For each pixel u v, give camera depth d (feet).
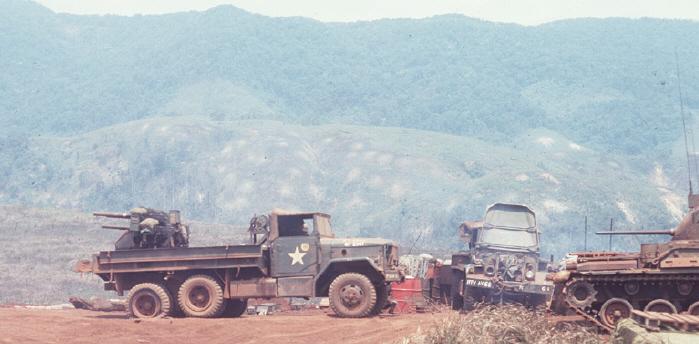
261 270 89.25
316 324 78.89
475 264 112.98
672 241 80.28
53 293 284.61
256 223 91.20
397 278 90.63
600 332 75.00
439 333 58.34
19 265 368.48
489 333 58.18
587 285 75.72
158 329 74.79
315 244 90.53
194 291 88.94
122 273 90.43
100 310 104.53
